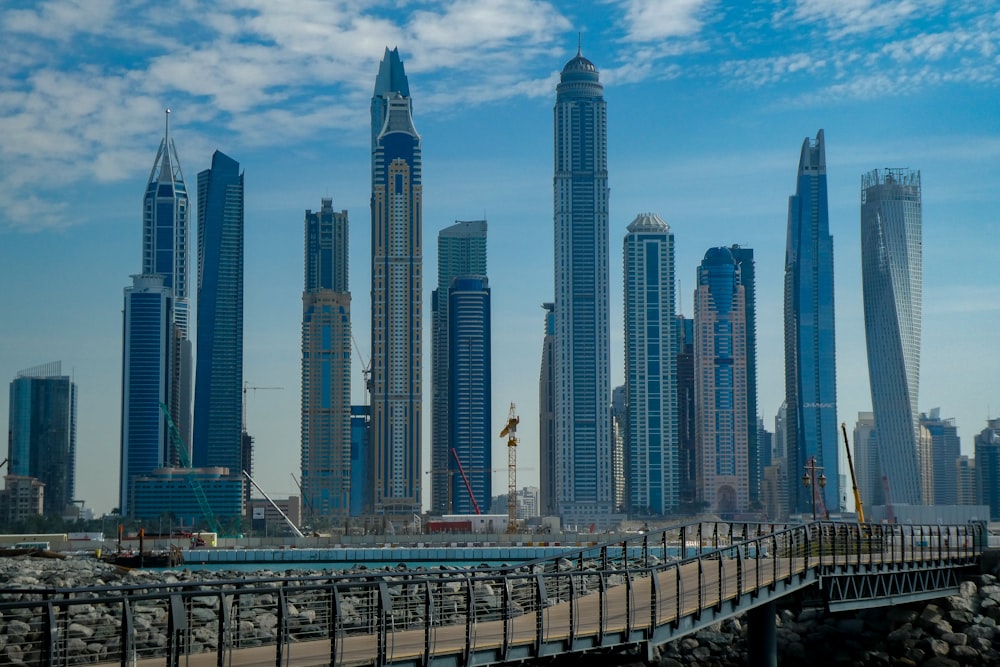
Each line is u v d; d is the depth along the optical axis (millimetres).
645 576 98812
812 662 107125
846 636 108812
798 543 108688
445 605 88438
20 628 83062
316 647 60969
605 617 71062
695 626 75125
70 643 79312
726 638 108188
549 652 63375
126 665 47906
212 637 83188
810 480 142750
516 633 65812
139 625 86312
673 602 78938
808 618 112938
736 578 84875
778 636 110188
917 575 106438
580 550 84750
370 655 57156
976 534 120938
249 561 188750
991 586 114250
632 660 70562
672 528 93875
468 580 59906
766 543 130000
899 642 107312
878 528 109062
